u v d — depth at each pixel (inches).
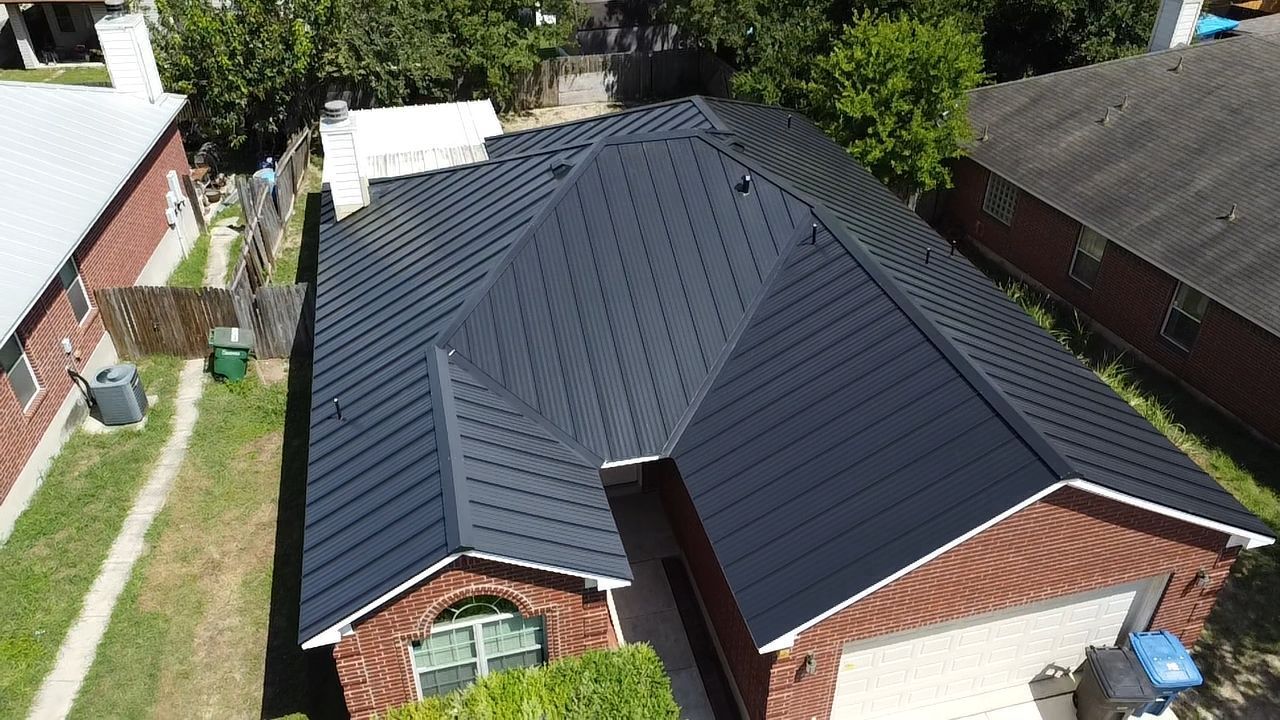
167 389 791.1
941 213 1132.5
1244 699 551.5
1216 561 508.7
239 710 529.0
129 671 550.6
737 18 1286.9
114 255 829.8
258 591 604.4
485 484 465.7
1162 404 808.9
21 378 673.0
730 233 626.5
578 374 555.5
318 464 515.2
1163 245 814.5
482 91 1369.3
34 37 1529.3
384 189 775.1
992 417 468.1
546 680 474.0
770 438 516.1
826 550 450.3
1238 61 951.6
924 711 538.0
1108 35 1213.1
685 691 546.9
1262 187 808.9
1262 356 744.3
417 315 594.2
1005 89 1074.1
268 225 955.3
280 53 1111.0
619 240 611.2
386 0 1210.0
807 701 489.1
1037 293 984.3
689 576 614.5
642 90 1466.5
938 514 439.5
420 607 447.8
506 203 664.4
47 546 636.7
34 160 797.2
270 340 823.7
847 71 960.3
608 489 679.1
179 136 1003.3
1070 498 443.8
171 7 1103.0
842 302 573.6
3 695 534.6
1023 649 532.4
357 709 482.9
